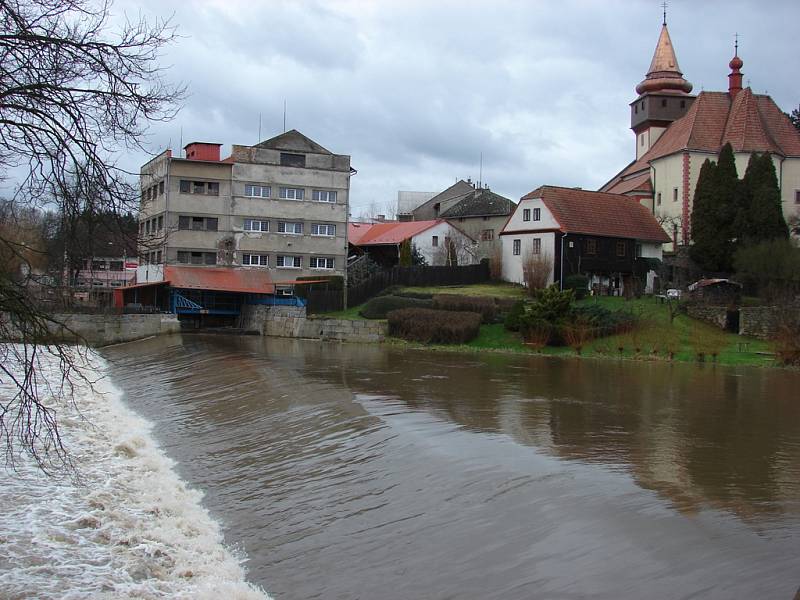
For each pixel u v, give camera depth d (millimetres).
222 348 49125
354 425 21438
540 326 51250
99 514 14766
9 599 10742
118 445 20859
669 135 78250
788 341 43875
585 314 51562
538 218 66875
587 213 66938
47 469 17906
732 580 10000
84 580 11555
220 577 11922
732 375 38281
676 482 15055
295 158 75938
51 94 11078
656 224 69812
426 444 18422
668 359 46219
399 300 60125
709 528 12047
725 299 56844
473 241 83812
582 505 13328
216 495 16594
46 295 11578
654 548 11234
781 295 53094
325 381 31516
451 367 39562
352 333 58750
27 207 11562
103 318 57000
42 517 14438
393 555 12141
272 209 74938
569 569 10750
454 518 13312
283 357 43250
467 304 56812
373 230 90062
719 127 73438
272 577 11922
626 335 50250
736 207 64062
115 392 33125
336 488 15938
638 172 80250
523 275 64938
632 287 63438
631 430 21125
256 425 23141
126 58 11375
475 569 11188
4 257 10664
